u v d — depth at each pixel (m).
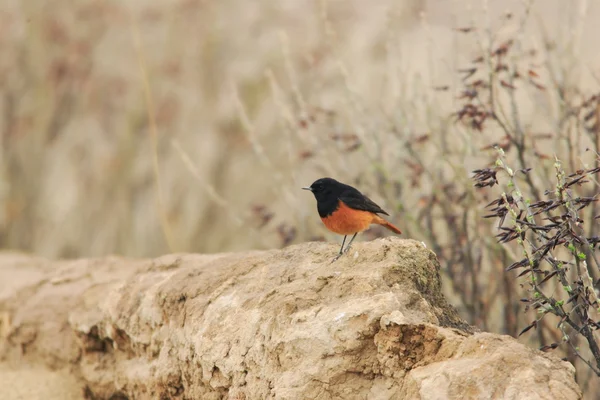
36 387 10.66
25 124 20.25
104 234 19.12
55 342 11.05
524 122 12.59
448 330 7.14
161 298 9.37
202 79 19.34
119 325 9.83
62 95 20.14
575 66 11.94
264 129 18.06
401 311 7.40
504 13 11.38
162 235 18.81
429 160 12.93
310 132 13.11
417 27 15.20
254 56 19.06
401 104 12.30
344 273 8.07
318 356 7.42
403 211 12.05
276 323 7.80
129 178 19.34
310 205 14.37
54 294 11.48
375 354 7.33
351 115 12.88
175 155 19.09
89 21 20.12
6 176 20.31
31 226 20.09
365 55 16.44
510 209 7.49
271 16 19.50
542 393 6.41
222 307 8.60
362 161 13.63
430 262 8.32
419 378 6.91
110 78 19.70
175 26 19.73
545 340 10.83
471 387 6.61
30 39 20.16
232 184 18.22
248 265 9.07
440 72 13.69
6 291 11.84
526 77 11.66
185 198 18.75
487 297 11.46
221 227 18.36
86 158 19.95
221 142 18.67
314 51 17.09
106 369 10.26
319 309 7.70
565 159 11.43
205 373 8.38
